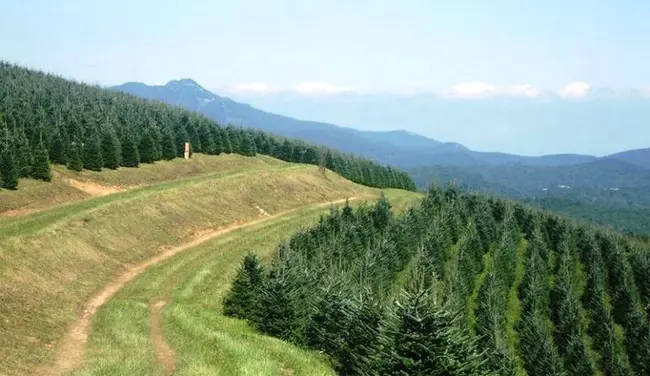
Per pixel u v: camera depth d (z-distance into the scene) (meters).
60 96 91.75
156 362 22.86
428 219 69.94
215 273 41.66
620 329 58.34
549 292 62.75
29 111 66.94
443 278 55.97
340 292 29.83
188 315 30.56
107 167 64.25
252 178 72.25
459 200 81.81
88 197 53.97
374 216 61.78
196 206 57.66
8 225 37.22
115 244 42.56
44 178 51.69
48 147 58.34
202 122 92.00
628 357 52.53
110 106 93.62
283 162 107.44
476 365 21.73
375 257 45.69
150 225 48.91
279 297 31.02
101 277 37.03
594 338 54.25
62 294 31.38
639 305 59.19
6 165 46.44
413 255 58.00
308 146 122.00
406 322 21.59
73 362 22.47
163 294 35.59
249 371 21.80
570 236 77.38
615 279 66.94
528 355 47.44
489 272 58.06
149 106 106.06
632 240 90.19
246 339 27.80
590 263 70.12
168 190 57.25
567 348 48.59
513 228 78.88
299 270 34.06
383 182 122.44
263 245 51.16
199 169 79.06
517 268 70.62
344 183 92.81
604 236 80.19
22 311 26.52
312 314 30.25
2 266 29.91
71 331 26.89
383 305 27.16
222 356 23.62
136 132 74.44
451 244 66.00
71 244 38.06
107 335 26.05
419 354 21.16
